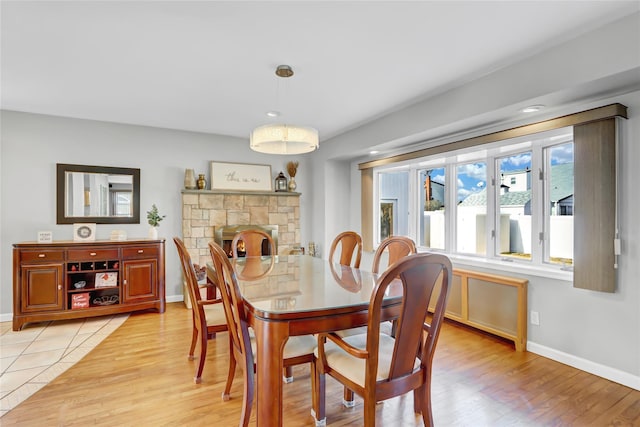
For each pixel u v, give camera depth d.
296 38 2.20
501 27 2.07
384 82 2.91
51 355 2.79
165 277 4.38
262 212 5.16
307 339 2.02
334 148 4.97
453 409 2.04
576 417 1.97
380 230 5.08
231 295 1.84
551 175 2.96
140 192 4.43
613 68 2.00
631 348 2.30
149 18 1.97
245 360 1.76
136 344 3.03
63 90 3.14
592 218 2.42
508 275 3.08
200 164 4.84
